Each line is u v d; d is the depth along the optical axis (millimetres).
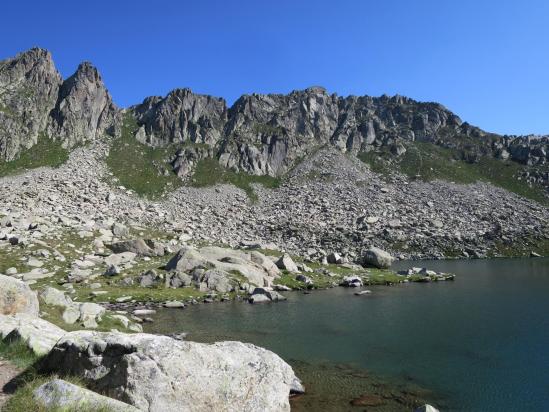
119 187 144375
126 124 195250
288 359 26859
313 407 19594
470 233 116250
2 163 139875
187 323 37062
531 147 190625
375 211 136500
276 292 50188
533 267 79625
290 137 198750
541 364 25172
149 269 59656
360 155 199500
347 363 25953
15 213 80062
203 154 182875
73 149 162625
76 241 70938
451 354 27422
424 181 165875
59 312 29109
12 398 11258
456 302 45094
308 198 153750
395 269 81000
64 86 182875
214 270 54906
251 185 170250
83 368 13820
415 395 21016
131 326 32406
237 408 15008
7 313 21953
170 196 149875
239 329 34719
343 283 59531
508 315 38250
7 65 180000
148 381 13172
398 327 34688
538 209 138750
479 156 193250
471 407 19688
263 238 112312
